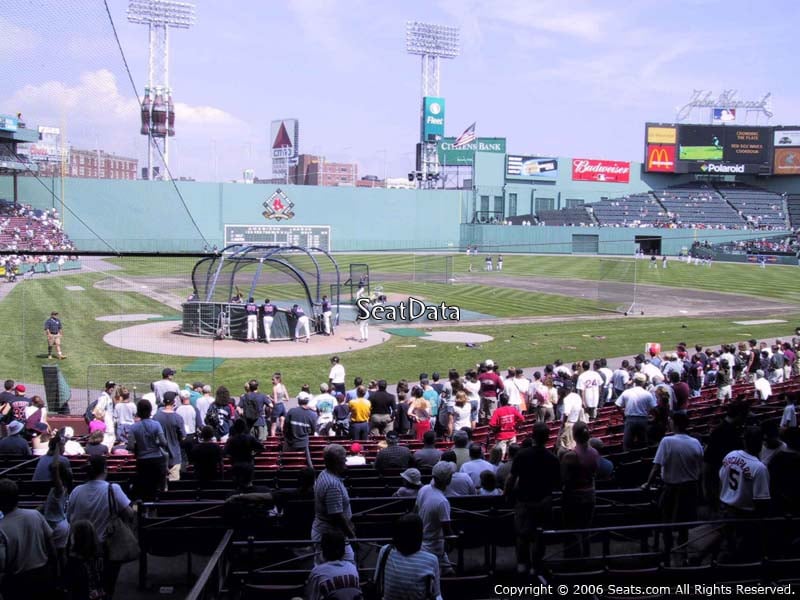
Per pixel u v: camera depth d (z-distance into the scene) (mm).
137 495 10203
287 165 130500
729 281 66500
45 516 8305
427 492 8273
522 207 110250
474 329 38219
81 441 16797
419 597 6199
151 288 45562
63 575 7531
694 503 9609
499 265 75125
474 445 10742
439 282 61375
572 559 8344
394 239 100438
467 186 117250
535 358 30547
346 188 96812
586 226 101062
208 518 8875
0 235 21094
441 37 107812
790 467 9211
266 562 9062
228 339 33031
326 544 6297
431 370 27922
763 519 8281
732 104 112688
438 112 109312
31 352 28266
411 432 16688
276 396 18484
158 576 9172
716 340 35812
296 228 94375
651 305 49281
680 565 9273
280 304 42031
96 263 48875
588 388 19031
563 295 53938
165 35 67688
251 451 10055
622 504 10031
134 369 25141
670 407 15594
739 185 114562
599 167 112562
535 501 8656
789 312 46719
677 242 100000
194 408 15953
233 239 90625
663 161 110125
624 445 14383
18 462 11914
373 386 18953
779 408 16594
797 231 99812
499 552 10078
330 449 8055
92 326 33906
